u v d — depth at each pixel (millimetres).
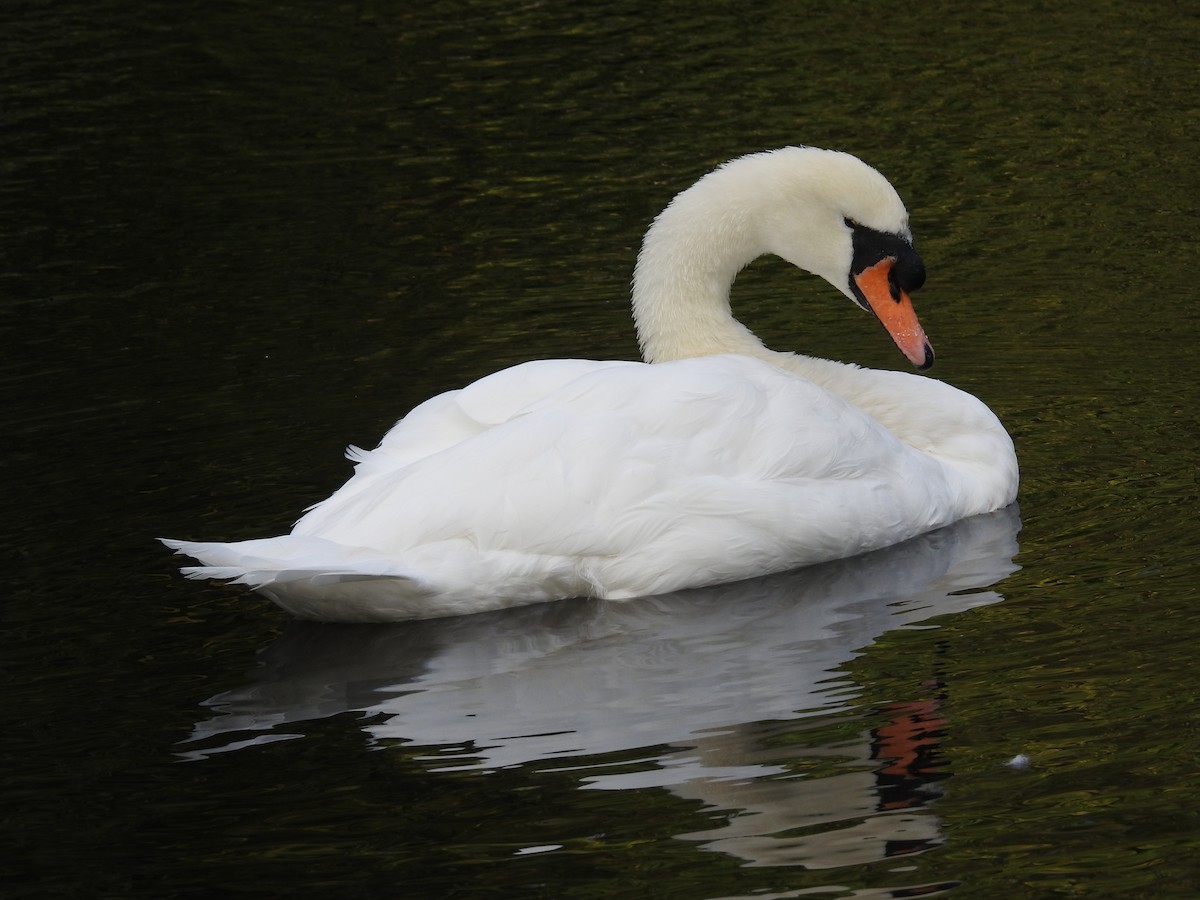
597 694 10242
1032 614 11008
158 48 28453
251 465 14047
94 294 19016
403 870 8312
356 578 10891
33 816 8938
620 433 11641
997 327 17125
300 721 9953
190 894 8180
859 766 9156
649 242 13984
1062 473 13547
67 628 11281
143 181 22828
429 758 9461
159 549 12438
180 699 10305
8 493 13578
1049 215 20516
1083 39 27359
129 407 15547
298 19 29922
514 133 24344
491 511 11344
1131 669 10055
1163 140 22859
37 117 25438
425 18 29781
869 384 13742
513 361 16500
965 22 28578
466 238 20453
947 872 8125
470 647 11023
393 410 15266
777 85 25969
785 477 12062
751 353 13922
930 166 22531
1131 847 8258
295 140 24266
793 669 10469
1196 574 11344
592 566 11594
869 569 12109
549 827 8656
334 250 20188
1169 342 16312
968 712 9703
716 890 8039
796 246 13742
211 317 18125
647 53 27688
